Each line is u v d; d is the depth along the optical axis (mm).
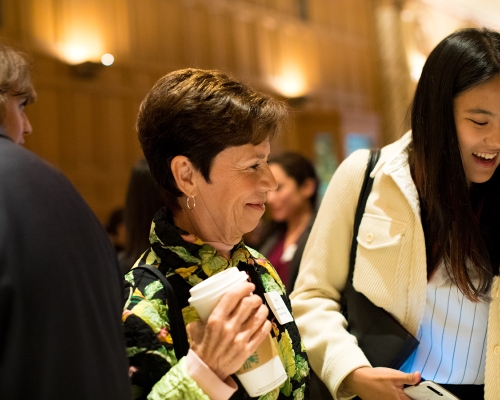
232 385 879
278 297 1149
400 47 9688
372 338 1347
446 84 1257
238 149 999
